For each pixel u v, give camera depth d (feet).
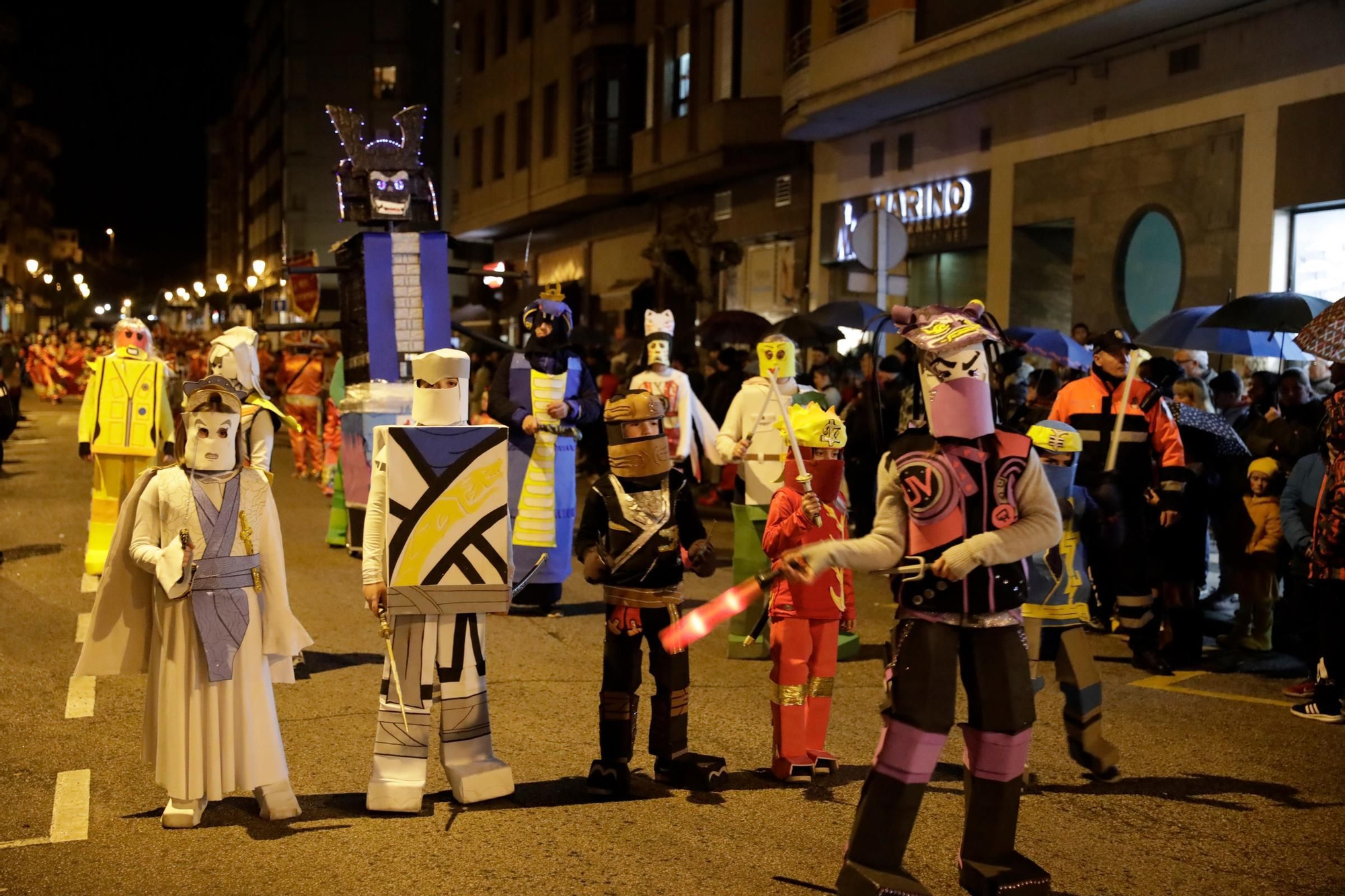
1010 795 14.37
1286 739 22.26
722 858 16.40
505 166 127.03
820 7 72.59
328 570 37.99
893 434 40.88
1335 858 16.72
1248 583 29.63
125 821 17.48
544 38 115.96
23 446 79.46
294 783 19.17
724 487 54.03
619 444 18.99
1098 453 26.63
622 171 104.01
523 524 32.45
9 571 36.76
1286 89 47.75
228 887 15.30
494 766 18.57
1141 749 21.56
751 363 59.88
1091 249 57.88
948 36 59.06
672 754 19.24
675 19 94.17
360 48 214.07
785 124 76.33
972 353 14.16
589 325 116.67
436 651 18.22
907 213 71.41
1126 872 16.16
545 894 15.20
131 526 17.19
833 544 13.85
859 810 14.16
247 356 23.61
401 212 32.17
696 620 14.16
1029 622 19.49
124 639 17.39
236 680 17.19
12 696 23.63
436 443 17.87
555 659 27.78
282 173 233.35
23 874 15.58
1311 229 47.62
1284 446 30.37
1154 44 53.72
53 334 138.00
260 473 17.48
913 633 14.12
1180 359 38.42
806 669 19.56
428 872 15.81
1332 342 24.03
